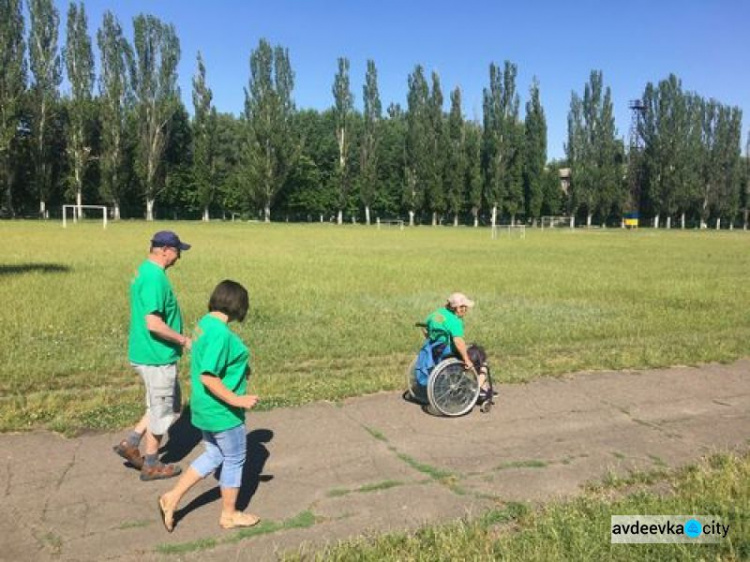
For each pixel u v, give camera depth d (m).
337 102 85.94
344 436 6.50
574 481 5.58
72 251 27.12
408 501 5.14
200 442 6.29
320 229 64.69
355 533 4.62
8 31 60.41
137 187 75.31
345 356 10.07
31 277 17.41
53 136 70.44
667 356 10.13
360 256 29.42
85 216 76.19
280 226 71.44
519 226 82.56
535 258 30.92
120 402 7.32
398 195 94.31
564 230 80.81
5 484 5.27
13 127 60.94
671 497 5.05
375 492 5.29
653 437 6.71
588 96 90.38
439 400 7.10
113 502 5.03
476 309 14.84
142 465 5.61
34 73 65.12
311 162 91.06
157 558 4.27
